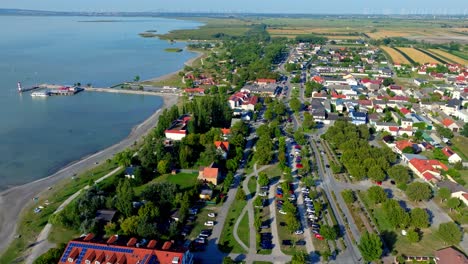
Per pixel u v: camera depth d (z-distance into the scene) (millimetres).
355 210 141500
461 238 124875
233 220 134625
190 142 194625
